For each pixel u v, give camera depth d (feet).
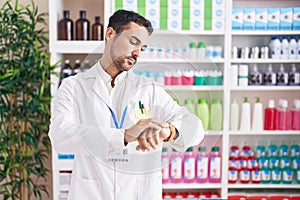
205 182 11.36
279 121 11.68
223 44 11.32
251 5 12.09
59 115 5.00
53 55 10.64
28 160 11.10
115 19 3.99
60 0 11.26
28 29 10.69
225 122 11.23
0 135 10.42
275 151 11.90
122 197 5.32
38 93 10.57
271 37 11.90
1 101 10.63
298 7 11.50
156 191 5.38
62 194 10.72
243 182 11.65
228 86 11.22
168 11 10.89
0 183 12.03
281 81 11.61
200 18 11.00
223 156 11.28
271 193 11.80
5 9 11.12
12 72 10.28
